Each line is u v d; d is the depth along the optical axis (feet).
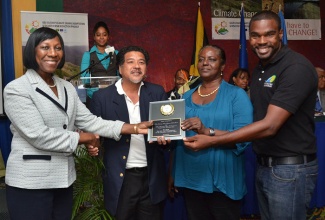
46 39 6.62
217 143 6.93
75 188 8.89
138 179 7.96
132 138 7.97
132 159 7.95
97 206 8.96
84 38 20.17
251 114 7.56
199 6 21.97
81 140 6.98
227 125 7.75
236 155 7.89
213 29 23.20
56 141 6.57
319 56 24.80
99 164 8.89
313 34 24.62
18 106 6.44
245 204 11.59
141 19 22.31
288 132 6.91
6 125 17.43
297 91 6.55
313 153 7.07
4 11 19.07
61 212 7.10
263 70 7.36
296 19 24.32
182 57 22.97
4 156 17.28
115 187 7.80
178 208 10.73
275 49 7.01
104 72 15.48
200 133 7.30
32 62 6.68
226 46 23.43
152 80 22.62
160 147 8.23
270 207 7.17
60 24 19.72
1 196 11.12
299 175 6.86
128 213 7.93
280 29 7.06
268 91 7.09
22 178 6.46
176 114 7.54
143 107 8.07
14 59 19.36
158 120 7.55
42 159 6.58
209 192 7.73
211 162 7.79
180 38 22.90
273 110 6.62
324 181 12.41
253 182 11.53
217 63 8.08
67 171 6.89
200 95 8.36
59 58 6.81
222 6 23.27
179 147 8.27
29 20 19.21
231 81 18.15
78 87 10.85
